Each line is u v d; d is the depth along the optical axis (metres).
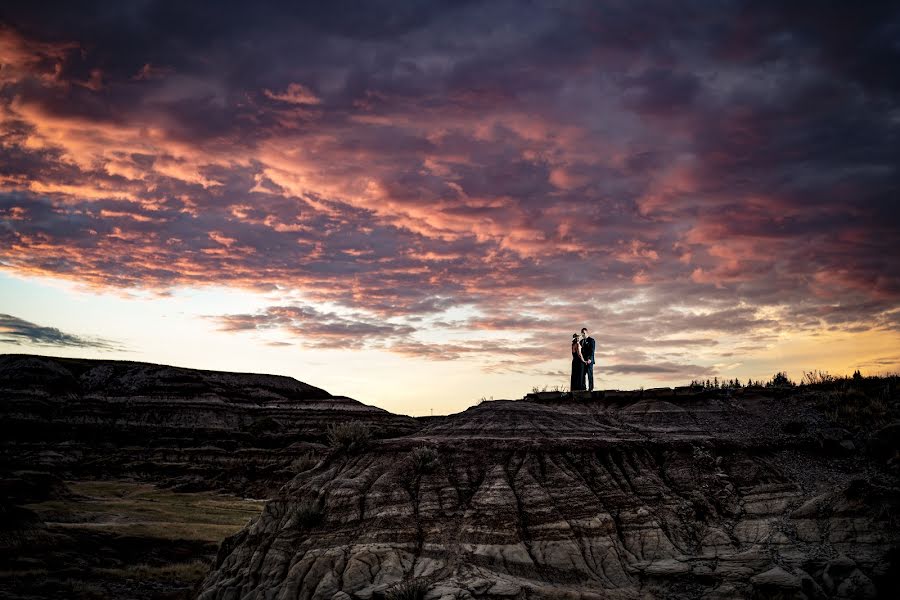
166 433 123.44
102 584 46.44
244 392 149.38
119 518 65.06
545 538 29.70
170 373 144.12
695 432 36.66
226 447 119.31
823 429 36.00
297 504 33.16
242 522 68.12
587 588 27.50
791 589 25.41
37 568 47.75
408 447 35.38
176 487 96.69
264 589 29.28
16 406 123.25
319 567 29.31
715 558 28.55
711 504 31.55
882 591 24.95
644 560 29.09
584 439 35.28
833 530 28.16
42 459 107.75
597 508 30.97
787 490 31.81
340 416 134.00
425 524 30.84
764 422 37.56
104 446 117.19
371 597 27.17
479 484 32.94
